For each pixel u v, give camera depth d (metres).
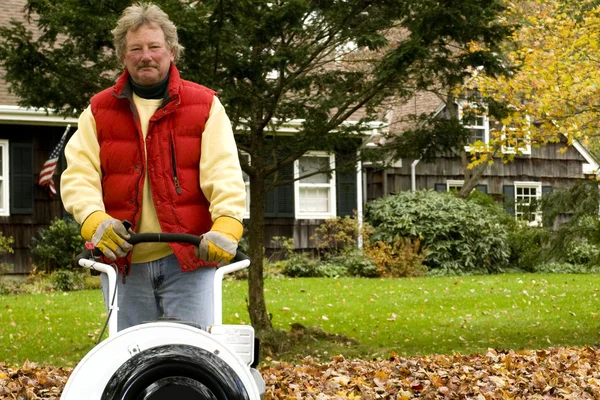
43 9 10.23
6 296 18.42
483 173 30.09
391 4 10.54
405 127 13.14
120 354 3.35
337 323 14.55
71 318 14.79
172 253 4.03
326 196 25.50
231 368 3.36
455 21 9.96
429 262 24.91
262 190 11.95
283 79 10.47
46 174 20.28
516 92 14.79
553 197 12.67
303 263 23.17
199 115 4.05
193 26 9.40
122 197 4.05
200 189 4.06
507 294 18.61
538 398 7.72
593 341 13.12
